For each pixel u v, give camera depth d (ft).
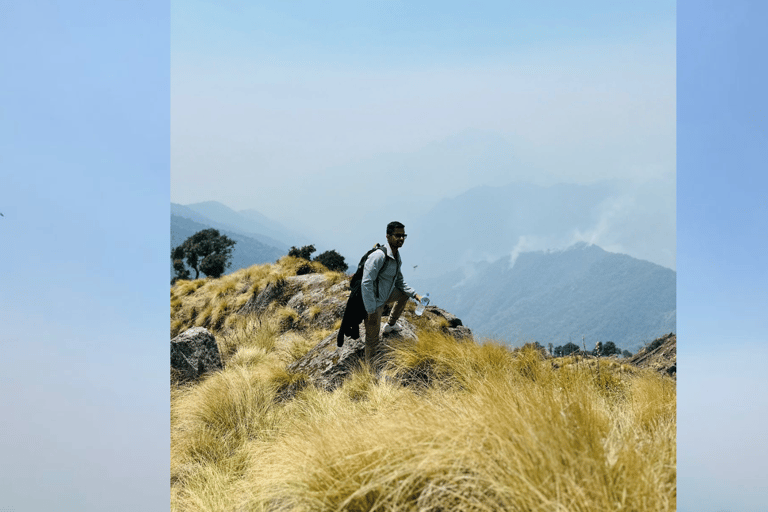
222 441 9.43
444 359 9.59
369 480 5.29
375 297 10.18
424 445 5.39
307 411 9.55
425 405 6.72
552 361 10.02
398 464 5.23
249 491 6.81
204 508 7.18
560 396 6.52
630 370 9.84
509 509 4.33
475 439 5.20
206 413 10.60
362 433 6.31
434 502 4.77
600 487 4.44
